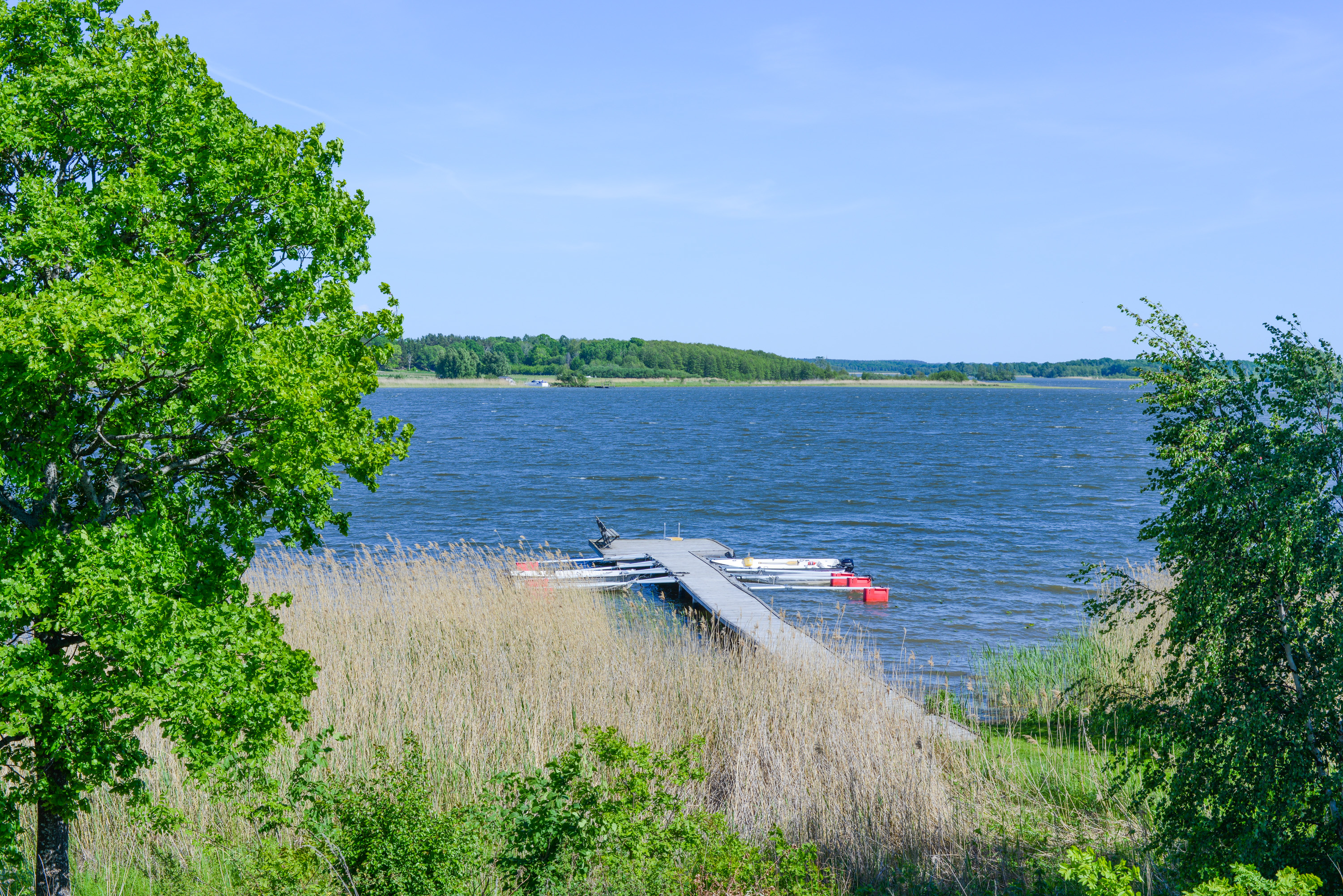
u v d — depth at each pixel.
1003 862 10.09
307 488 7.89
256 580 19.91
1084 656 18.33
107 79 7.56
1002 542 38.03
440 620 17.64
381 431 8.91
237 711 7.52
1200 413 8.54
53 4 7.79
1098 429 118.00
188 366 6.89
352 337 8.81
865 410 168.75
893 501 50.31
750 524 42.72
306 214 8.55
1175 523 8.57
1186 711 8.18
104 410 7.18
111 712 7.02
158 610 6.62
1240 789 7.89
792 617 24.62
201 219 8.44
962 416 148.38
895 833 10.85
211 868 9.39
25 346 5.94
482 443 87.19
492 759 12.25
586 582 26.81
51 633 7.29
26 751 7.38
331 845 7.80
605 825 8.24
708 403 196.50
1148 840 10.33
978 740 14.11
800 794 11.33
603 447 83.38
